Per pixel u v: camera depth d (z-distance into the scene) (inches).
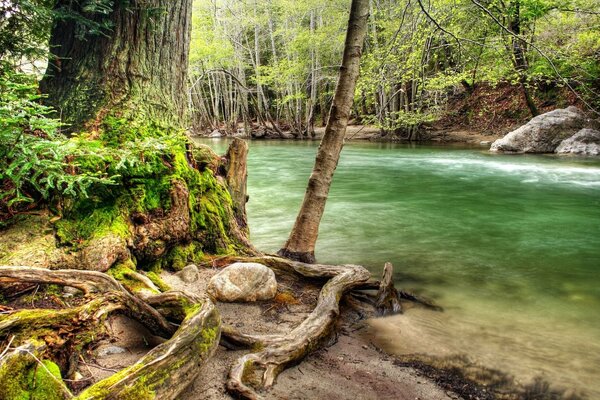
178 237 148.6
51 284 100.1
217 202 177.5
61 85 155.5
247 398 84.7
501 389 102.6
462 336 130.6
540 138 701.3
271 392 90.8
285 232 261.1
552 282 181.8
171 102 174.1
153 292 110.9
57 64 157.2
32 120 104.0
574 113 716.0
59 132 137.5
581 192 413.4
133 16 158.4
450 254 222.7
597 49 587.5
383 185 462.9
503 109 952.3
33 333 80.9
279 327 122.0
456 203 368.5
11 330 78.7
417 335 130.6
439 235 263.1
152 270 141.2
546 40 558.6
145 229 137.2
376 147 879.7
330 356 113.1
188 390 86.2
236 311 129.0
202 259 160.1
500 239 253.8
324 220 303.4
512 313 149.2
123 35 157.4
